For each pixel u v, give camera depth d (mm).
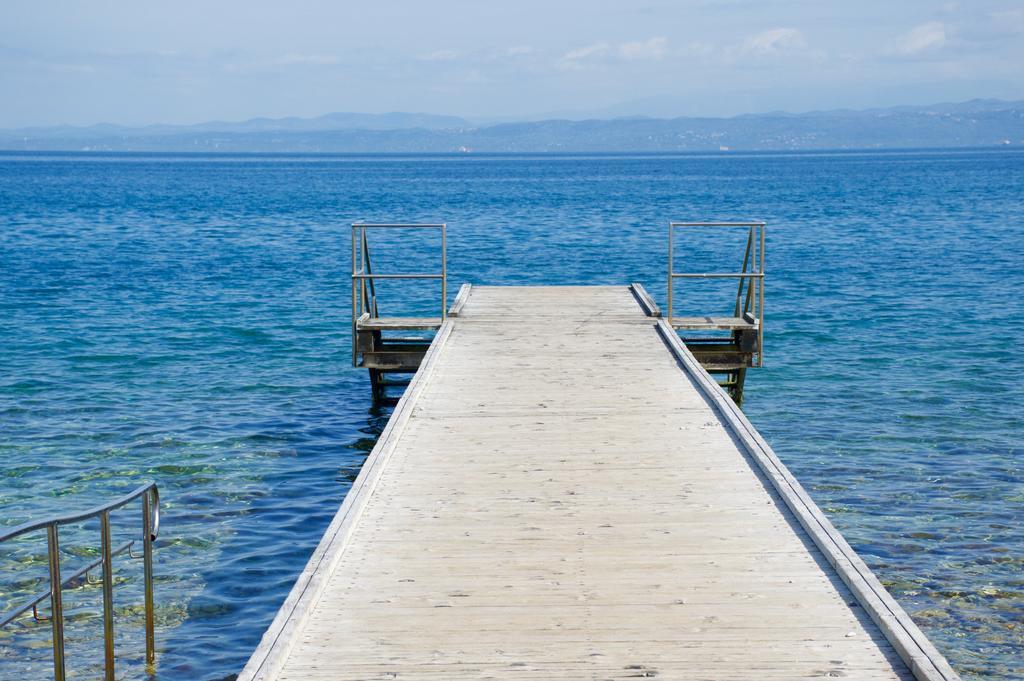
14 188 77938
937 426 12523
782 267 27859
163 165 167625
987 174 100000
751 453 8281
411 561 6301
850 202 56594
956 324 19125
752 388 14578
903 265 27828
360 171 133750
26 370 15391
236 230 40469
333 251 32625
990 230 38344
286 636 5215
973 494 10133
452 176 111375
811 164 159125
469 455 8398
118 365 15914
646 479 7762
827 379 15047
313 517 9594
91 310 20828
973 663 6898
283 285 24609
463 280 26141
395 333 18656
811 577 6012
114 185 84500
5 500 9844
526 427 9180
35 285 24234
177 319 19922
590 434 8945
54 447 11562
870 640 5258
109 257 30375
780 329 18875
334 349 17438
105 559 6027
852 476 10711
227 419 13016
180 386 14672
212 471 10906
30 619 7336
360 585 5965
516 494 7465
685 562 6238
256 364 16234
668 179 97938
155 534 6680
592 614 5574
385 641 5301
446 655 5148
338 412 13523
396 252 32312
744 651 5156
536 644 5250
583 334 13266
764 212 49344
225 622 7414
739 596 5773
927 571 8320
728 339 14734
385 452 8273
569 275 27156
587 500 7324
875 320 19656
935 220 43375
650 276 26922
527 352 12266
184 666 6758
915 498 10039
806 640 5262
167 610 7570
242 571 8305
